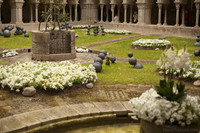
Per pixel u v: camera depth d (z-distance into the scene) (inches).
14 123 277.3
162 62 241.4
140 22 1421.0
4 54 746.8
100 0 1608.0
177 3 1227.9
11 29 1223.5
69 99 362.0
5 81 389.1
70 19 1633.9
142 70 548.7
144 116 223.0
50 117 293.4
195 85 428.8
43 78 408.2
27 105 335.9
